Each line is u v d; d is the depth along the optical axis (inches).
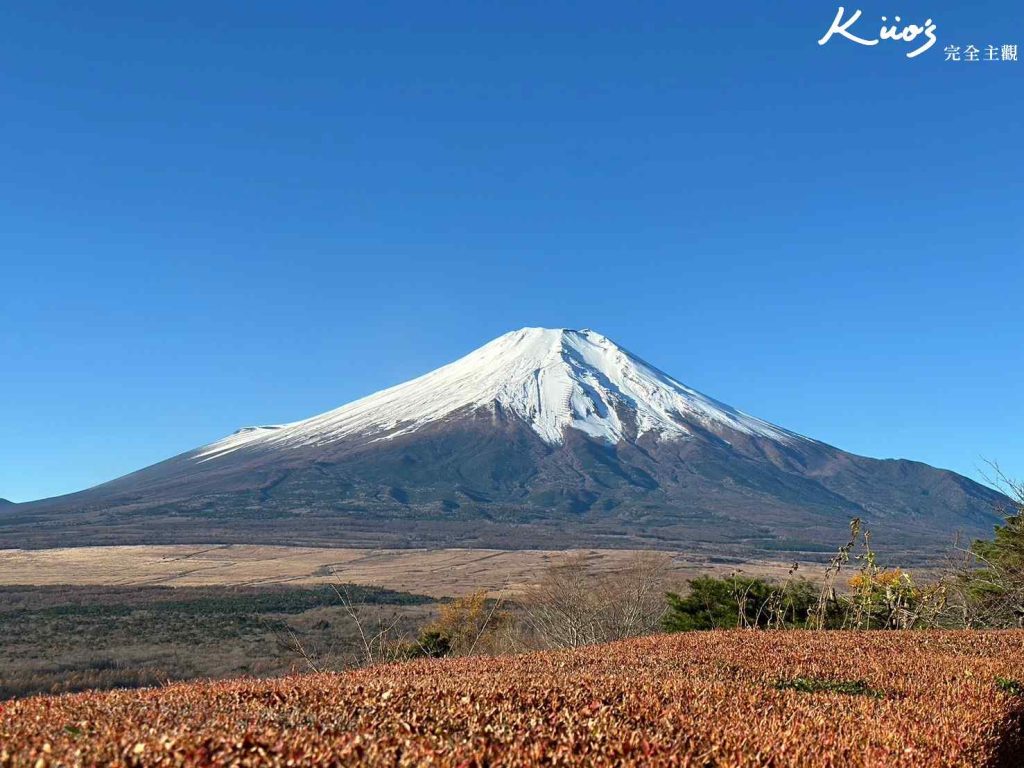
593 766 205.6
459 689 302.5
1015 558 798.5
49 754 184.1
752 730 253.6
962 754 248.2
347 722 242.2
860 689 366.6
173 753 187.9
